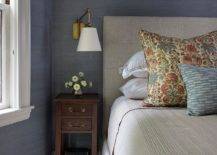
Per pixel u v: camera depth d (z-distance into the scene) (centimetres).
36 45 250
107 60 289
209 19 297
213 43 230
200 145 119
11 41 217
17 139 224
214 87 187
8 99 218
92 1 299
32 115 246
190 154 110
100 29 301
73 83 286
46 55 275
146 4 303
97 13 300
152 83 216
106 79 290
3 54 214
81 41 266
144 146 122
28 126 240
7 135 211
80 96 275
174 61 214
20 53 221
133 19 291
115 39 290
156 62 218
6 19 214
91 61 303
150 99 213
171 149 115
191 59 216
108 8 301
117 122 204
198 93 187
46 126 279
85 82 281
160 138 130
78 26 293
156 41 224
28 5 226
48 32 280
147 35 229
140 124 157
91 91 304
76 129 263
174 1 304
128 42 290
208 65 216
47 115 281
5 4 213
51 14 291
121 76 289
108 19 289
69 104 261
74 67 302
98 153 295
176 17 296
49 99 288
